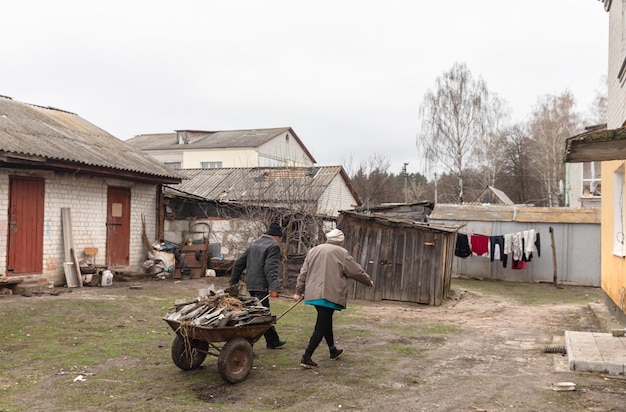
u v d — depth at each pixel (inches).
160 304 466.3
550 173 1894.7
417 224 550.0
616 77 423.2
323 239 632.4
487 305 544.7
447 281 583.8
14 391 229.9
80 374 256.4
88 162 558.3
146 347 311.1
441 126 1732.3
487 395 234.1
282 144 1958.7
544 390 240.7
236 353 249.9
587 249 773.3
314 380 254.8
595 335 335.6
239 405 217.9
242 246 683.4
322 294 273.3
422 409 215.6
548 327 411.5
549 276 794.8
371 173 1750.7
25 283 522.0
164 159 1931.6
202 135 2021.4
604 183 492.4
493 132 1806.1
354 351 317.4
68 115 750.5
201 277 679.7
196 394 231.3
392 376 264.4
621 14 396.8
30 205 539.2
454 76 1744.6
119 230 652.7
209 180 1042.7
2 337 325.7
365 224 571.8
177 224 743.1
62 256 572.4
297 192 659.4
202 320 244.5
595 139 251.0
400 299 548.1
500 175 2377.0
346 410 213.8
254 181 830.5
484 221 829.2
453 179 2059.5
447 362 295.0
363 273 285.6
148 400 221.8
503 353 318.3
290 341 339.3
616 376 263.3
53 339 326.3
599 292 708.0
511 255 804.0
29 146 514.9
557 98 1895.9
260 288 310.7
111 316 401.7
